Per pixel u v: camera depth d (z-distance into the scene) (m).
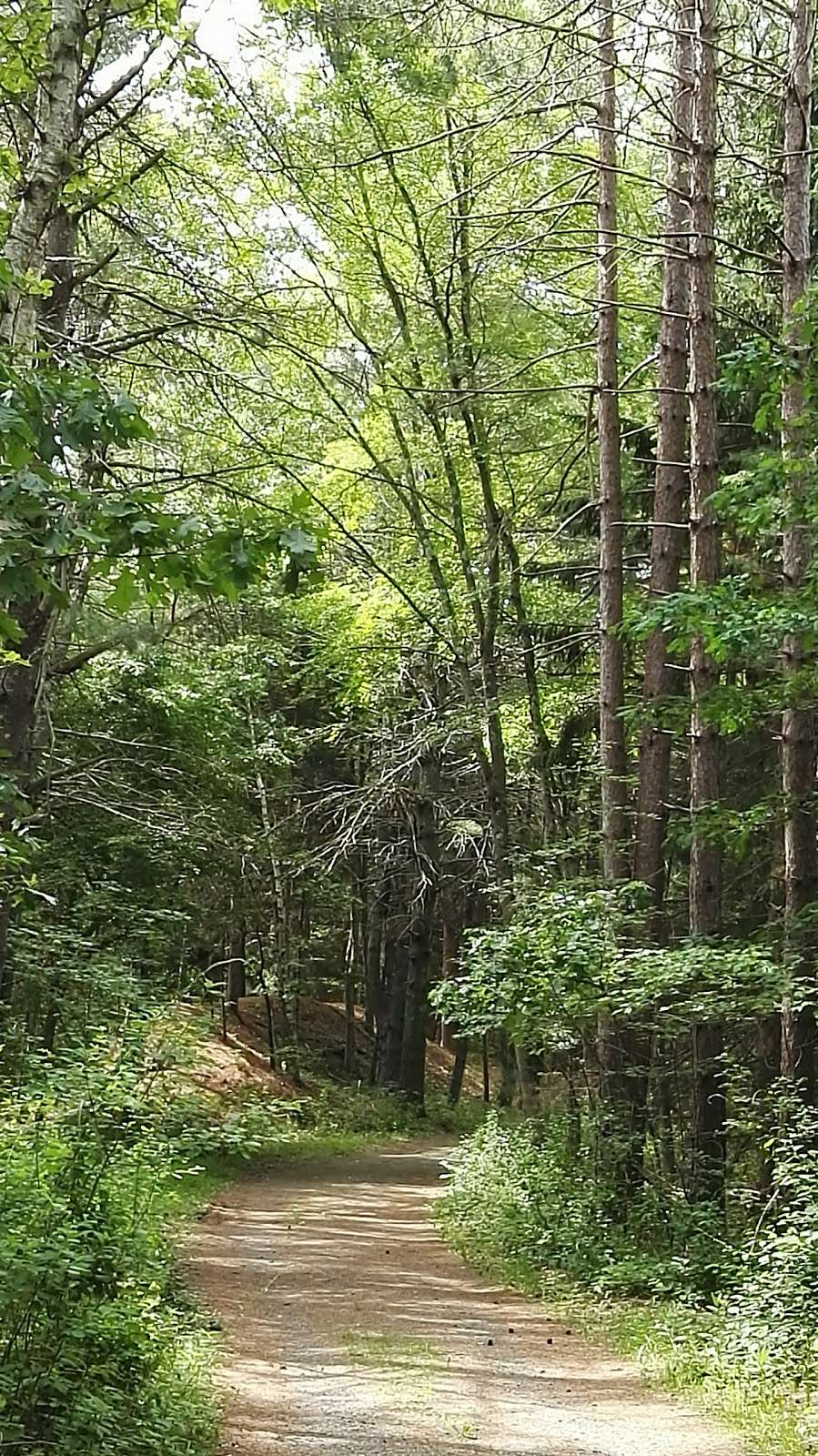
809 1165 9.84
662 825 14.79
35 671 13.02
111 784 16.98
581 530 19.53
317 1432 7.20
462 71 17.03
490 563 19.00
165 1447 6.32
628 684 19.45
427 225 17.84
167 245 12.73
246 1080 26.72
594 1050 14.33
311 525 4.80
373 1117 30.05
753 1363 8.51
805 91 12.00
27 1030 13.09
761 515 10.22
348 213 17.42
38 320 9.81
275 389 14.47
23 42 8.12
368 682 22.14
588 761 20.36
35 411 4.70
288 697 27.88
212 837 18.33
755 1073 13.46
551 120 17.45
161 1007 9.67
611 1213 13.30
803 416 10.04
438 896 32.03
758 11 15.02
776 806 11.38
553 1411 7.84
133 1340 6.80
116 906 15.73
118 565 4.71
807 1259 9.34
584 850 16.16
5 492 4.51
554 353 15.71
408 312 18.33
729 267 12.97
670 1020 11.77
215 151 12.90
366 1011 37.53
